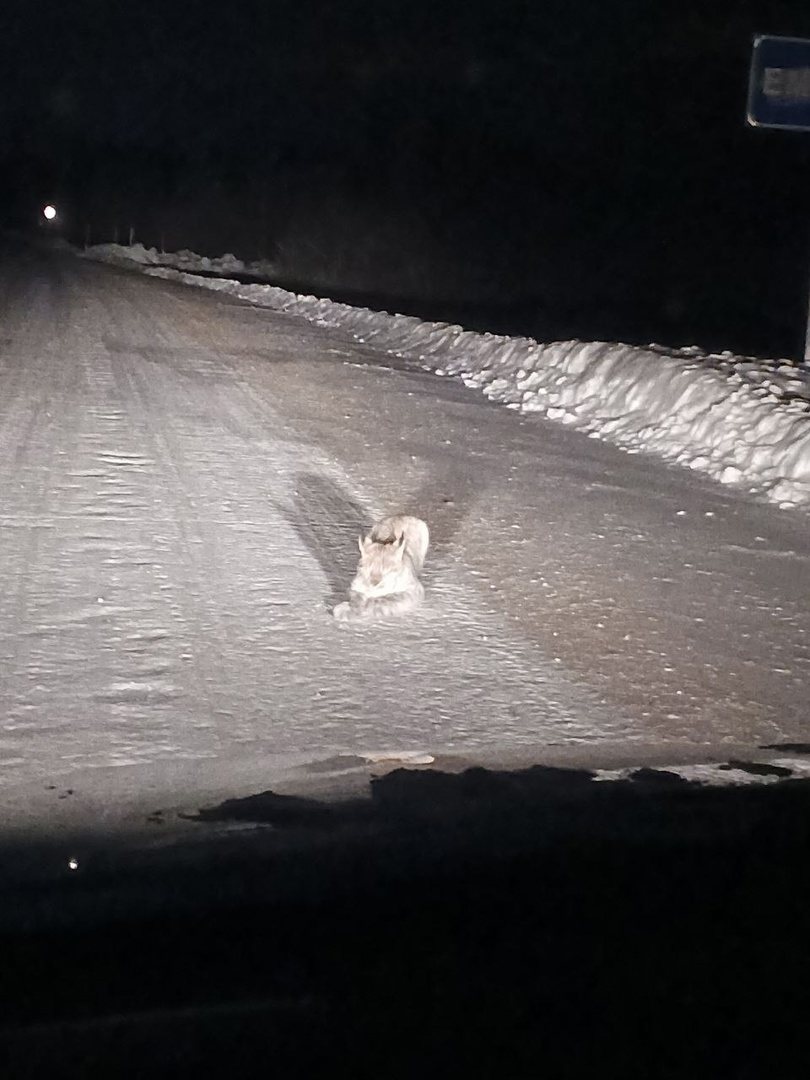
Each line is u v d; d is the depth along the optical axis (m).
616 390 9.92
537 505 6.87
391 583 4.87
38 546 5.47
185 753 3.54
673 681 4.34
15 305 17.69
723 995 2.29
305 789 3.24
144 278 27.31
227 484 6.84
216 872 2.68
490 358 12.55
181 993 2.23
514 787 3.24
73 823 2.99
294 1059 2.07
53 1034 2.10
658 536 6.37
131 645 4.40
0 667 4.14
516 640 4.68
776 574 5.81
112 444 7.72
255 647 4.45
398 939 2.43
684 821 3.01
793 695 4.28
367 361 13.10
